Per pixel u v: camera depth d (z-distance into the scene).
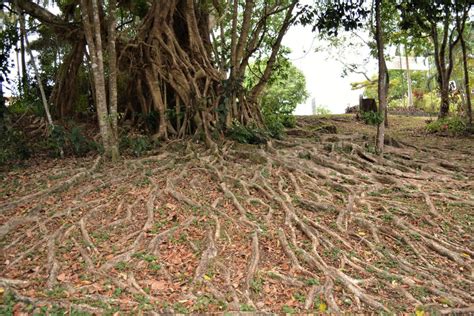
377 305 4.20
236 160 8.60
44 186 7.03
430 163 9.52
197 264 4.82
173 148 9.47
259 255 5.06
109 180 7.29
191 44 11.41
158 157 8.64
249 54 11.34
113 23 8.68
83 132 10.84
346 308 4.20
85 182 7.29
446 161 9.70
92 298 4.08
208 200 6.64
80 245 5.20
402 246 5.54
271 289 4.46
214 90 10.98
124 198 6.59
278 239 5.41
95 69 8.52
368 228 5.91
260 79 12.39
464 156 10.66
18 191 6.97
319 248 5.34
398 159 9.65
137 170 7.83
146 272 4.67
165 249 5.18
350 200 6.66
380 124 9.80
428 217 6.29
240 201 6.59
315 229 5.74
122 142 9.55
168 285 4.44
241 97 11.19
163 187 6.93
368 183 7.67
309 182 7.45
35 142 10.36
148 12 11.36
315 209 6.42
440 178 8.23
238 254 5.11
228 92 10.27
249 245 5.28
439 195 7.04
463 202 6.79
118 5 12.65
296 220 5.90
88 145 9.28
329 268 4.79
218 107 10.03
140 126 10.95
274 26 13.91
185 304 4.07
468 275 4.94
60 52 15.62
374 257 5.25
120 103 11.99
